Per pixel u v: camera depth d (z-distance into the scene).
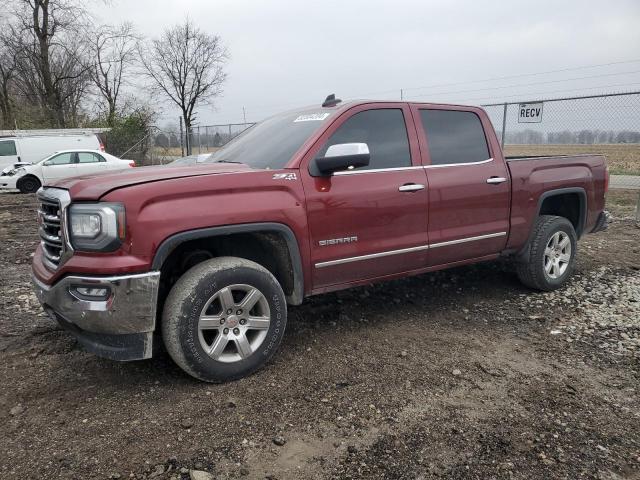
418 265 4.31
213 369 3.24
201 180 3.21
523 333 4.21
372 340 4.05
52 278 3.13
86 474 2.44
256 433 2.78
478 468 2.49
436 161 4.36
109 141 28.92
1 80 39.00
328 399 3.13
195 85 43.97
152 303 3.02
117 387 3.28
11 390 3.24
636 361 3.63
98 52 40.53
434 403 3.09
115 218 2.92
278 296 3.46
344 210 3.76
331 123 3.86
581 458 2.57
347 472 2.47
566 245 5.29
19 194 18.19
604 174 5.75
